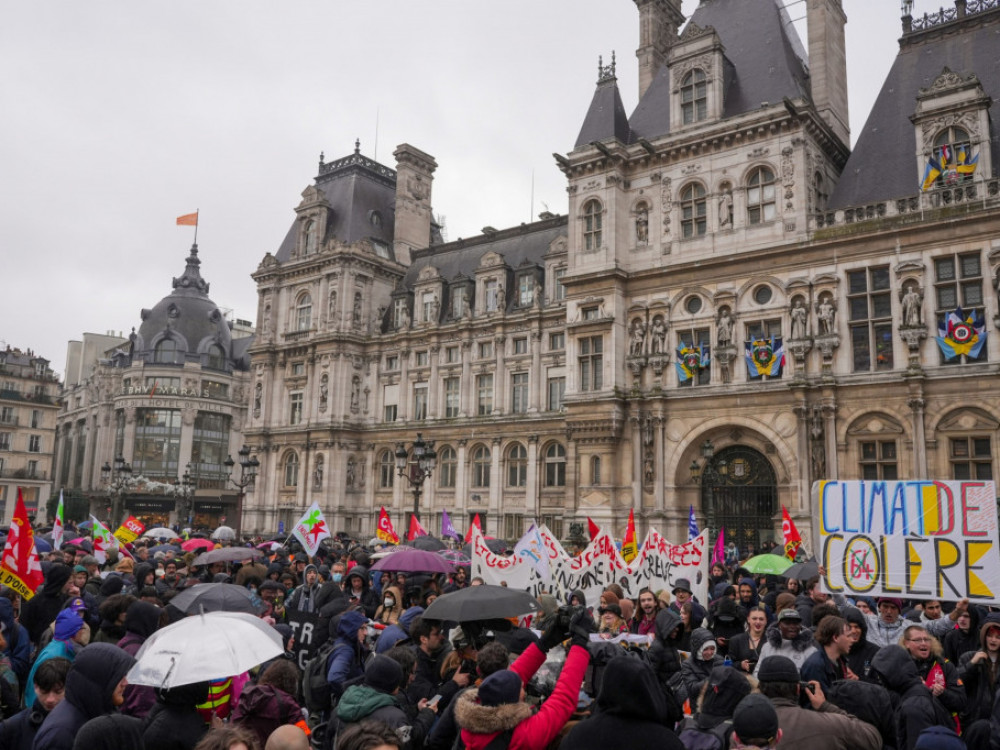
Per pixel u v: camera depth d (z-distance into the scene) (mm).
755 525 41156
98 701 7812
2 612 11586
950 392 35625
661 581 18875
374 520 62406
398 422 62156
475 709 7203
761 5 48250
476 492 57312
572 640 8055
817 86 45812
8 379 109938
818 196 42594
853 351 38688
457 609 10500
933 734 6598
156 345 106500
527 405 56062
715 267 43094
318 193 68250
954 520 14055
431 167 73875
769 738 6531
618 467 44688
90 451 112875
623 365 45375
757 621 12469
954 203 36750
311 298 67188
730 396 41438
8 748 8234
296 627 13914
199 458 105125
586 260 47062
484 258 60531
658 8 54625
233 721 8609
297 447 65000
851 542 14984
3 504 106875
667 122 47750
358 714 8055
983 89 38500
